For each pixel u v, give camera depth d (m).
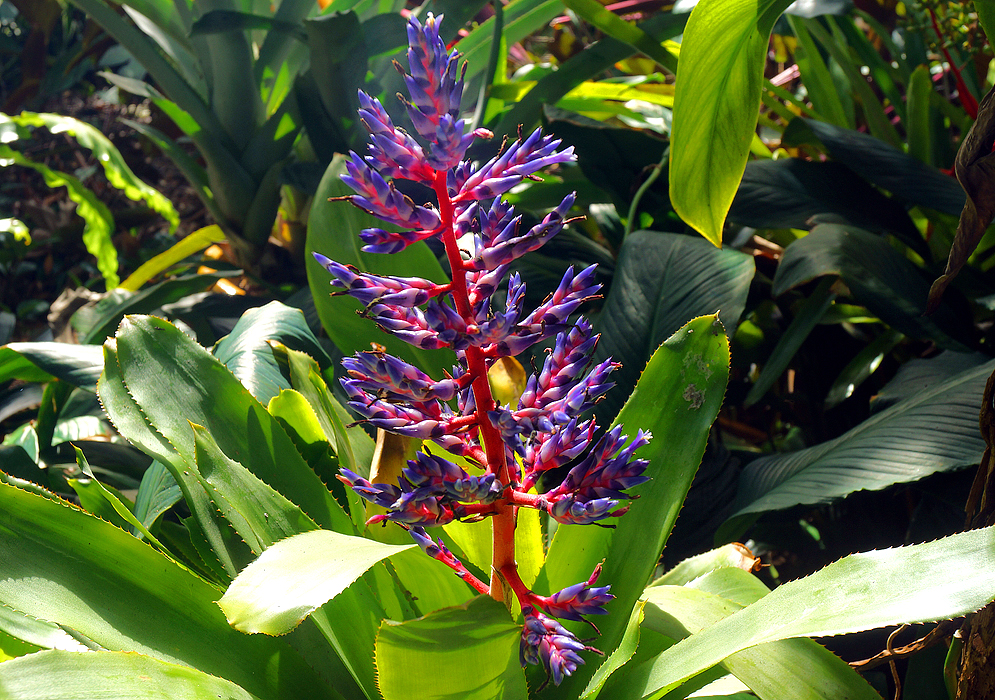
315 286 1.00
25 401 1.65
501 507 0.68
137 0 2.01
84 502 1.00
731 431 1.99
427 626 0.65
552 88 1.85
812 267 1.26
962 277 1.43
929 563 0.64
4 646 0.78
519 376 1.00
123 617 0.73
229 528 0.86
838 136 1.52
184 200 3.47
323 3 2.21
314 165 1.94
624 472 0.67
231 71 1.98
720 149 1.04
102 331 1.65
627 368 1.22
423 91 0.63
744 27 0.93
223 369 0.87
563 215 0.64
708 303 1.23
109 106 3.96
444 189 0.65
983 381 1.07
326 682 0.77
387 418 0.67
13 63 4.39
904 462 1.00
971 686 0.84
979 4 1.03
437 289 0.66
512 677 0.69
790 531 1.40
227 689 0.69
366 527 0.86
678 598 0.80
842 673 0.73
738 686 0.81
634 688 0.70
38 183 3.66
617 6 2.42
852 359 1.52
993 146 0.87
